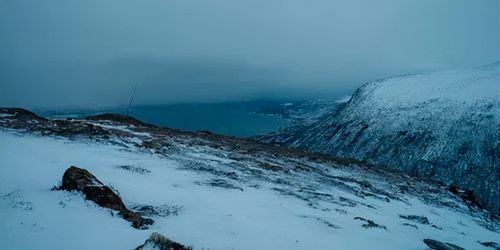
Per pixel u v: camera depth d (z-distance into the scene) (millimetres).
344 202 19062
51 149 19281
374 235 13047
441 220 22312
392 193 28188
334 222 13805
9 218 7641
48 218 8078
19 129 24578
